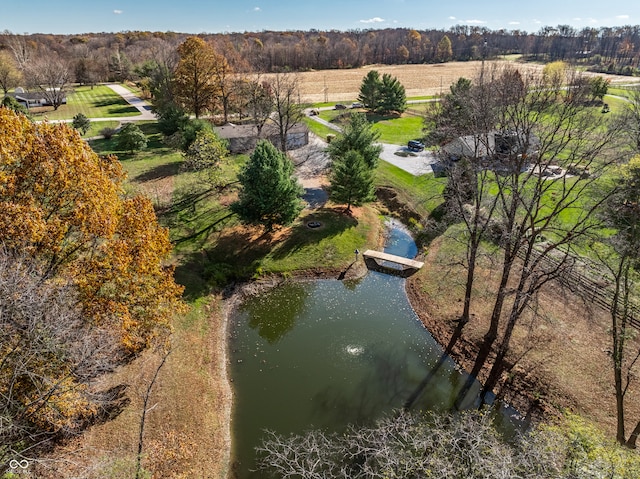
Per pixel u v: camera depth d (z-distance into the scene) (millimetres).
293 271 30922
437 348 23750
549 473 11234
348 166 36312
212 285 28594
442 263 30625
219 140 47156
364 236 35281
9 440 12773
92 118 72312
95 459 14797
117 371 19734
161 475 15336
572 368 20953
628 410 18500
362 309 27422
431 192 41000
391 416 19297
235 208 31641
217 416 18969
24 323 12055
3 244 13352
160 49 101000
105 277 16172
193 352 22312
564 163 18859
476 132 22500
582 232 17406
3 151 14492
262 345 24172
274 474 16641
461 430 12469
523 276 19547
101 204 16188
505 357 22141
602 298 23859
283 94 69312
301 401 20312
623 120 19047
